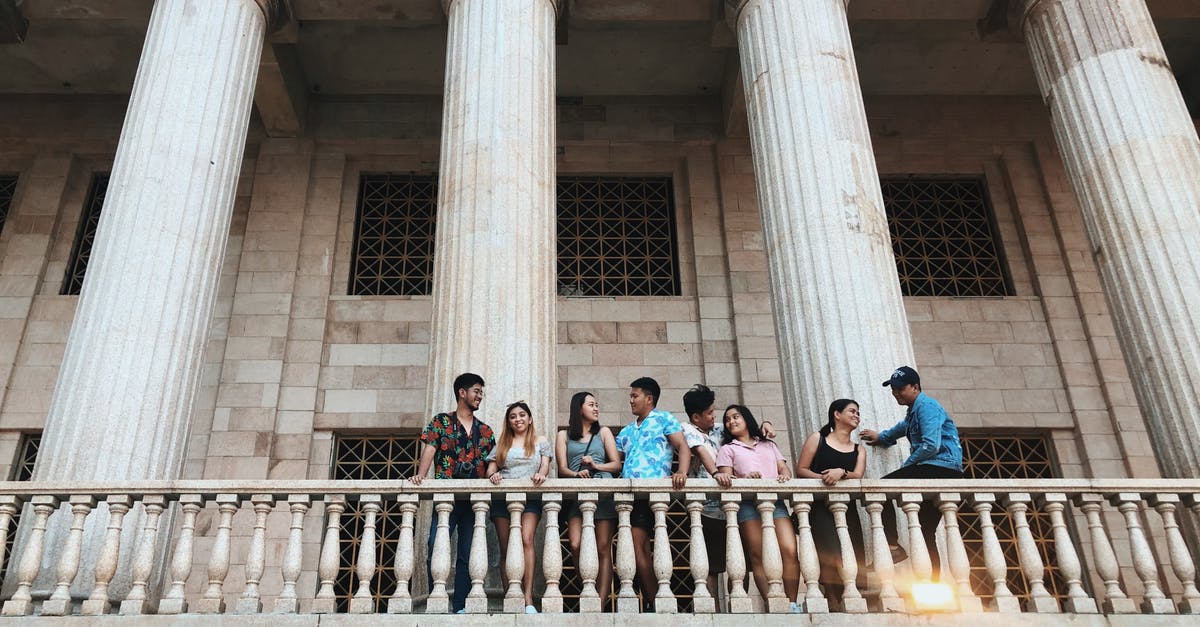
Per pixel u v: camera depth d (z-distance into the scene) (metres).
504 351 8.98
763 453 7.55
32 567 6.94
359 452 14.07
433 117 16.33
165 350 9.09
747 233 15.43
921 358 14.59
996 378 14.50
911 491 7.07
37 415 13.79
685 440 7.41
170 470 8.78
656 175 16.30
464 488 7.00
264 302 14.66
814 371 9.03
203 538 12.72
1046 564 12.88
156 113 10.34
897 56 15.68
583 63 15.88
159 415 8.82
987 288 15.56
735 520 6.94
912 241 15.83
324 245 15.25
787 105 10.55
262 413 13.79
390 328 14.66
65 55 15.31
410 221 15.88
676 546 12.81
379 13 13.38
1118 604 6.75
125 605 6.74
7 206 15.65
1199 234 9.88
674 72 16.17
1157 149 10.44
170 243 9.59
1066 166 11.44
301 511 6.99
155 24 11.20
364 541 6.89
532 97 10.68
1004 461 14.23
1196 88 16.14
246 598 6.69
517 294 9.34
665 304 14.95
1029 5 12.41
